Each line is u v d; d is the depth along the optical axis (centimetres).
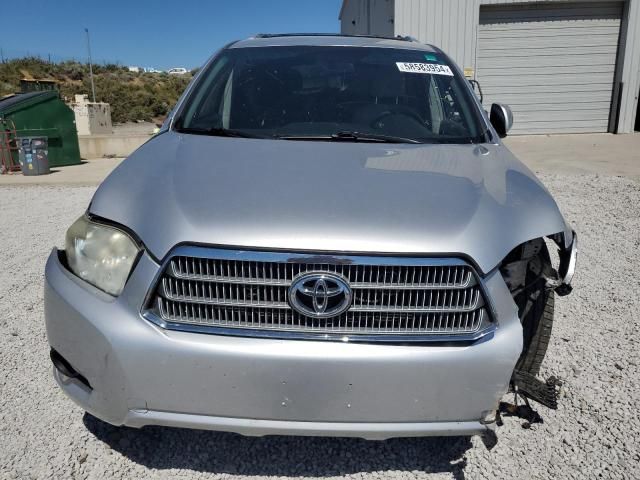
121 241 205
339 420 194
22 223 654
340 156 250
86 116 2142
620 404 278
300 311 190
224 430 198
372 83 329
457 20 1380
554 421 266
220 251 191
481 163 257
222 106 313
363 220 197
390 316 193
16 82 3988
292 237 191
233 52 358
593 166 972
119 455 242
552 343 339
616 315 378
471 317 195
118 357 193
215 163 238
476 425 200
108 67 5144
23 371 307
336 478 232
